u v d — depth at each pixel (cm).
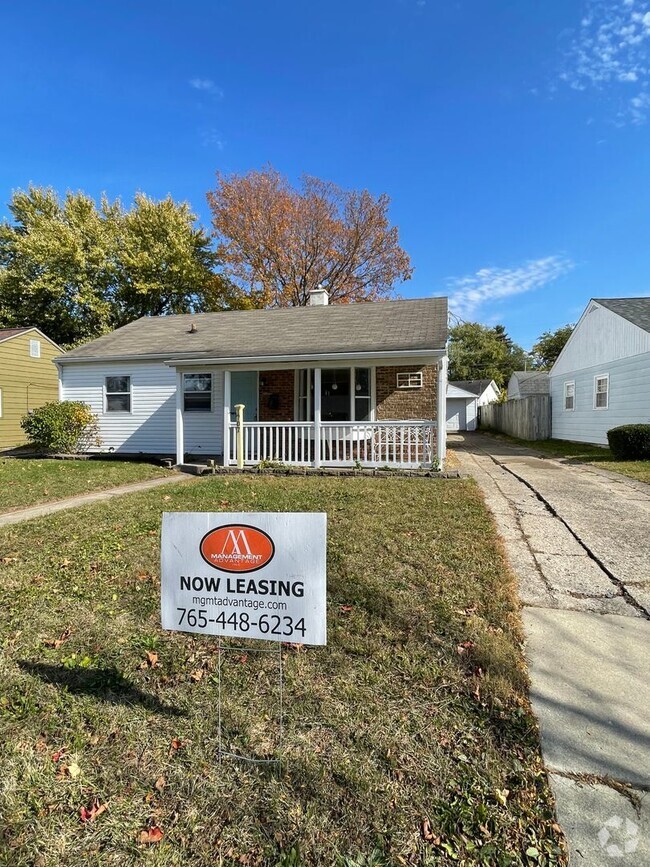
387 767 186
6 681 243
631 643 279
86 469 988
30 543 465
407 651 267
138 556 421
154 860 152
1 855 153
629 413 1345
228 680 243
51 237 2227
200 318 1443
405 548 430
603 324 1502
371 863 148
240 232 2562
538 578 379
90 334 2358
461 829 159
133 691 237
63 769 188
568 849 151
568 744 196
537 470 982
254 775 184
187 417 1259
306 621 178
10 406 1595
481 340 4556
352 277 2748
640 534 499
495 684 235
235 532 186
